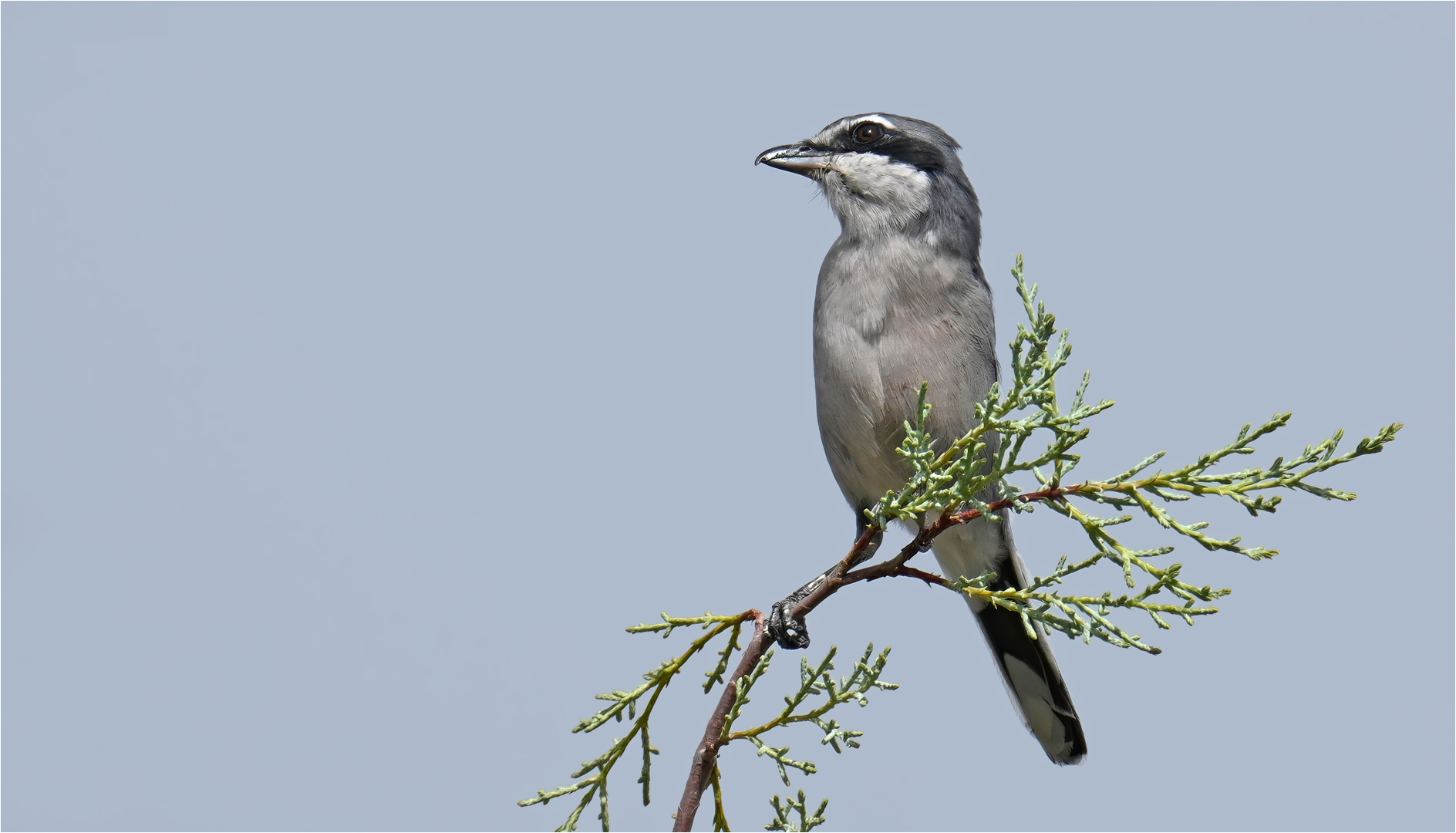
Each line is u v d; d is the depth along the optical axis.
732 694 7.73
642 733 8.32
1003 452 7.78
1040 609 7.67
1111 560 7.51
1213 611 7.27
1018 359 7.68
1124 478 7.60
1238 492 7.36
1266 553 7.19
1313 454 7.36
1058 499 7.72
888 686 7.91
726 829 8.30
